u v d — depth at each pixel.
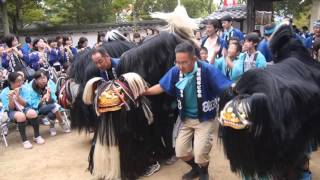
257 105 2.67
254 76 2.90
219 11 17.67
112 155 3.86
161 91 3.68
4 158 4.82
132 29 20.42
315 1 12.70
